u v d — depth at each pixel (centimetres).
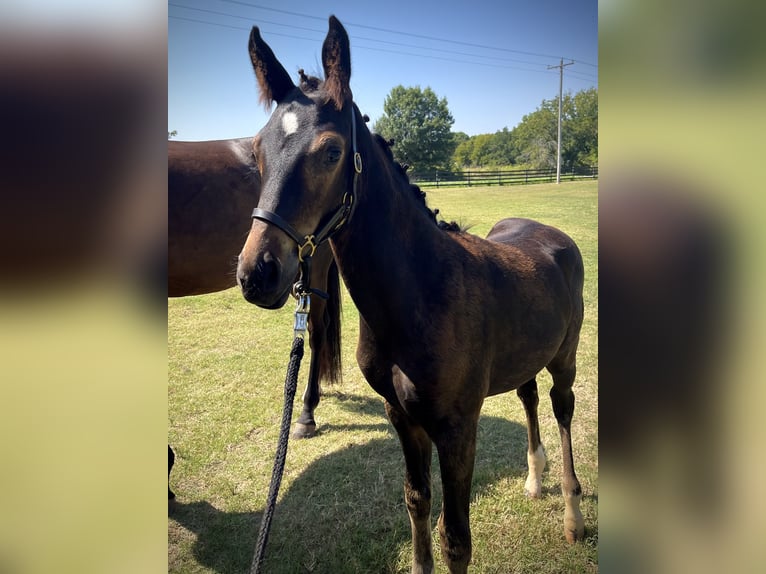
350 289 193
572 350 270
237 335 563
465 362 188
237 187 330
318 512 285
